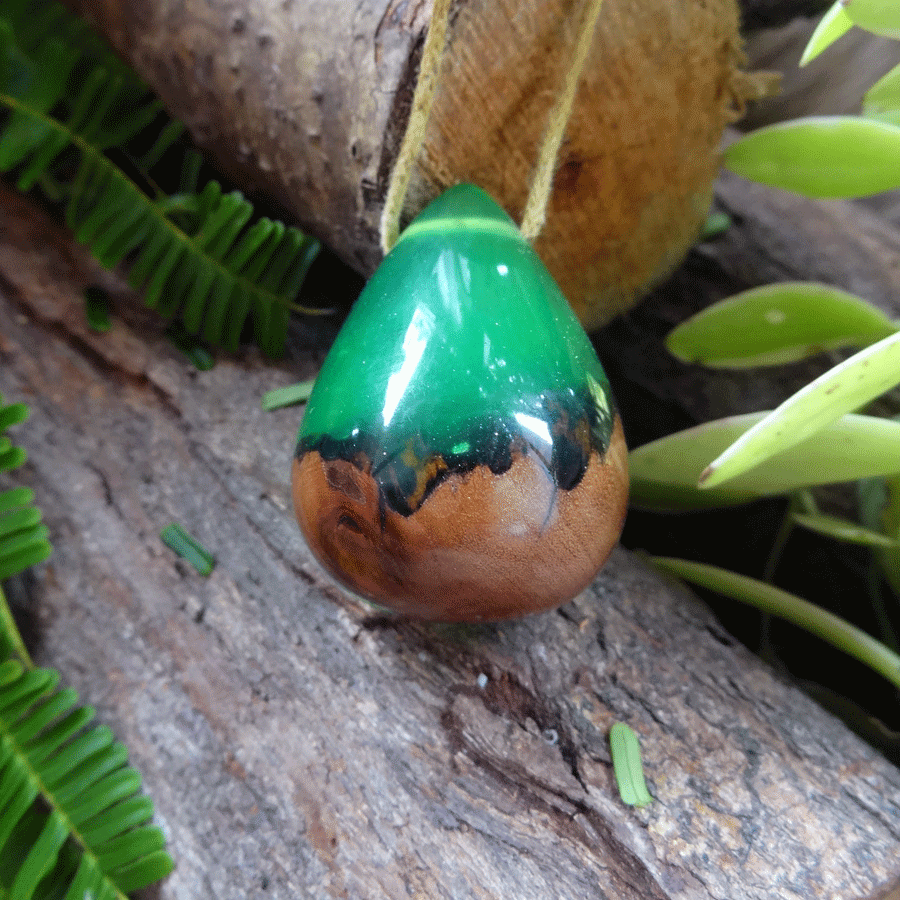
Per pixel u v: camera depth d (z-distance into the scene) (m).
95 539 0.13
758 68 0.18
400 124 0.11
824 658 0.15
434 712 0.11
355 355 0.10
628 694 0.11
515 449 0.09
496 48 0.11
